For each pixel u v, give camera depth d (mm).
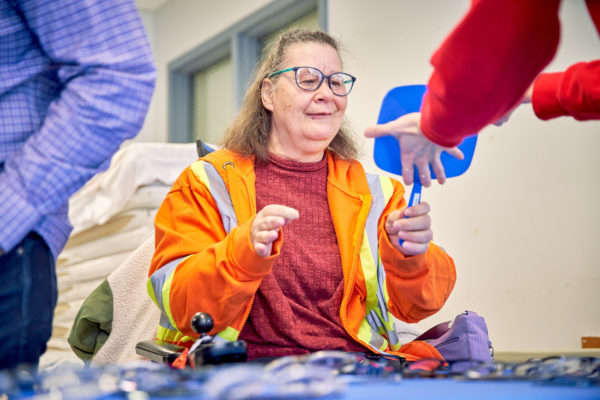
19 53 984
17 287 939
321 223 1536
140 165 2689
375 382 689
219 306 1265
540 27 765
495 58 794
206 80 6277
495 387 641
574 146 2857
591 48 2803
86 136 942
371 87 3963
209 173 1529
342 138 1700
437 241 3465
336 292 1461
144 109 981
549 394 583
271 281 1403
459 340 1399
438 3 3543
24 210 915
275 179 1568
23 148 941
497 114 897
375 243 1530
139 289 1950
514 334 3072
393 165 1198
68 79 983
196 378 646
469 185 3305
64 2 953
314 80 1549
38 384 647
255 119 1622
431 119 943
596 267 2768
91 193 2812
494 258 3172
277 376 608
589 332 2785
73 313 2980
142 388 624
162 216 1521
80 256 2938
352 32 4133
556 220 2918
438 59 840
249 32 5363
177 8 6262
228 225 1446
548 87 1104
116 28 982
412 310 1444
